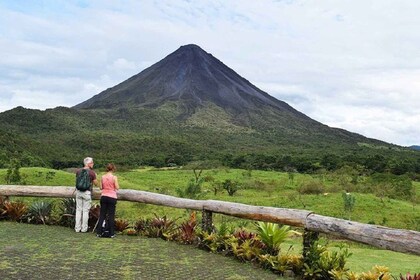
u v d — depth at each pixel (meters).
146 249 8.73
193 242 9.38
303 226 7.25
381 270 6.39
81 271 6.82
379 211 29.80
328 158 79.75
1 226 10.68
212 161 99.19
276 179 55.28
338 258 7.06
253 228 17.53
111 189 9.88
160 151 140.25
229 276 6.92
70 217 11.12
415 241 5.68
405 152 148.88
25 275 6.46
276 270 7.20
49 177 39.53
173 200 10.33
